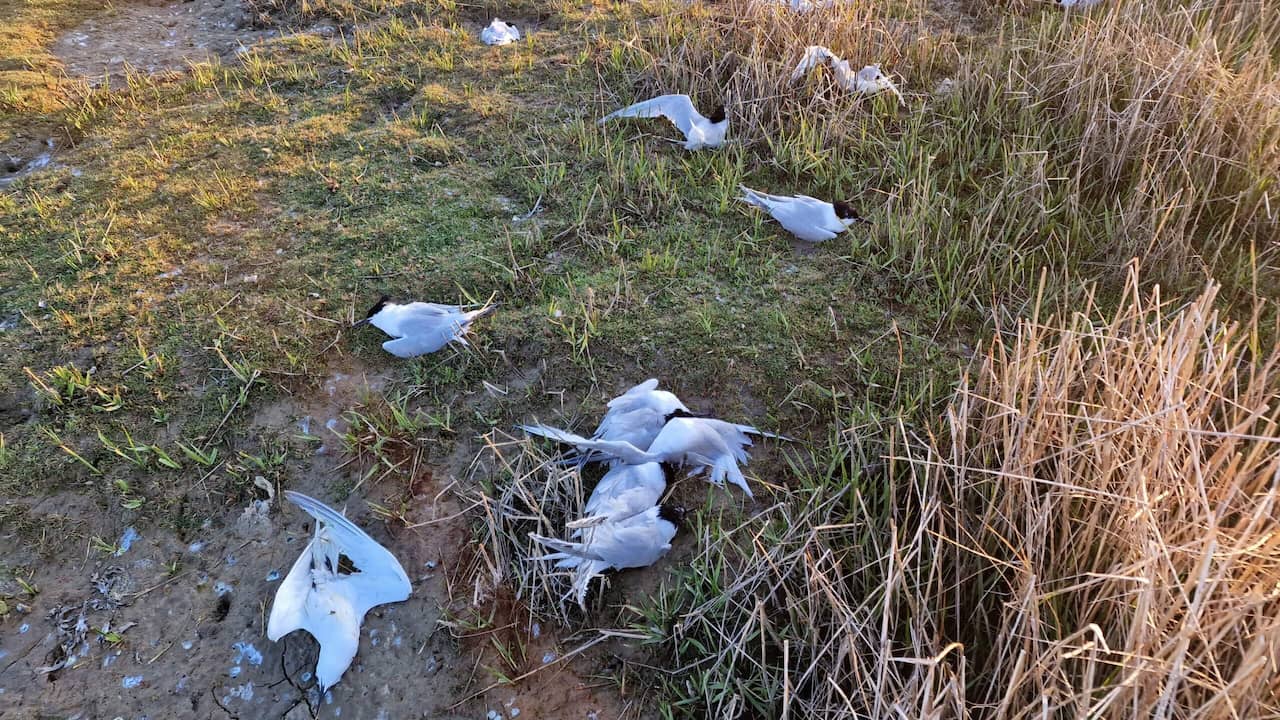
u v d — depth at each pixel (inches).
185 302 148.4
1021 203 163.3
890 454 111.9
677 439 120.3
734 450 124.4
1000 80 196.5
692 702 101.6
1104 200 165.0
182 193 172.9
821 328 142.9
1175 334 120.7
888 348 139.6
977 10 235.5
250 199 171.6
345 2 243.0
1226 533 93.4
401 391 134.6
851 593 106.5
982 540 103.6
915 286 150.6
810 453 124.9
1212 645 79.2
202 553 117.4
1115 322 110.0
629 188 173.6
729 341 140.3
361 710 104.1
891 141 183.9
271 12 241.3
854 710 93.2
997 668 91.5
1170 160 165.3
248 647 109.3
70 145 189.6
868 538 110.1
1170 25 204.5
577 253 159.2
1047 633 96.3
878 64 204.8
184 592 113.8
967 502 110.3
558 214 168.2
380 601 111.6
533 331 141.9
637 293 149.4
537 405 132.5
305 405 133.3
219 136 189.8
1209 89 172.1
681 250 159.3
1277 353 115.6
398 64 215.9
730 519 118.2
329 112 199.0
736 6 223.8
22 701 104.2
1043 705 78.3
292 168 179.9
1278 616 80.6
